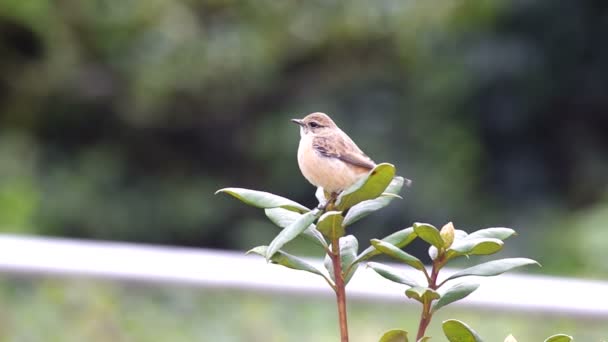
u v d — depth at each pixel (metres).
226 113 17.53
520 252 14.34
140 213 17.22
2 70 17.53
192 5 17.47
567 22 16.02
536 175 16.42
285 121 16.83
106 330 7.05
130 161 17.64
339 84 17.12
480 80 16.12
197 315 7.02
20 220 14.68
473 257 11.42
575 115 16.55
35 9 17.06
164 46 17.03
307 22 17.38
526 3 15.98
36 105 17.64
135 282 7.00
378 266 3.34
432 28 16.62
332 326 6.94
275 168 16.94
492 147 16.53
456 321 3.10
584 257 12.62
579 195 16.38
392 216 15.60
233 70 16.94
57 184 16.92
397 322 6.91
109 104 17.62
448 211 15.69
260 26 17.36
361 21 17.12
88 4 17.41
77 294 7.07
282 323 6.98
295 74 17.64
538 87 16.14
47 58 17.52
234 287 6.96
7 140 16.97
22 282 7.04
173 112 17.47
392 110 16.66
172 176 17.66
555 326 6.72
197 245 17.50
